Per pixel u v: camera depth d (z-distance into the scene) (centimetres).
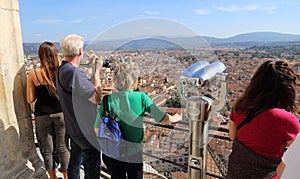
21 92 187
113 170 155
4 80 171
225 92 108
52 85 183
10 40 174
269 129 119
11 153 178
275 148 120
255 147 125
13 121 180
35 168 200
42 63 180
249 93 127
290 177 97
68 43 158
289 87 118
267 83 121
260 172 123
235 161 134
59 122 196
